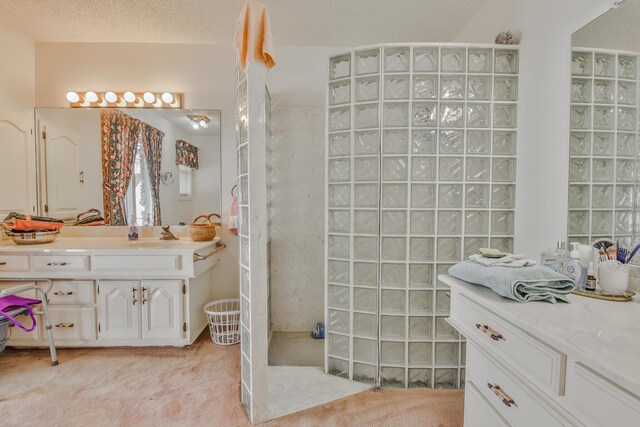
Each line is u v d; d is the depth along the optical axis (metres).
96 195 2.78
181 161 2.80
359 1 2.14
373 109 1.87
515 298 1.00
